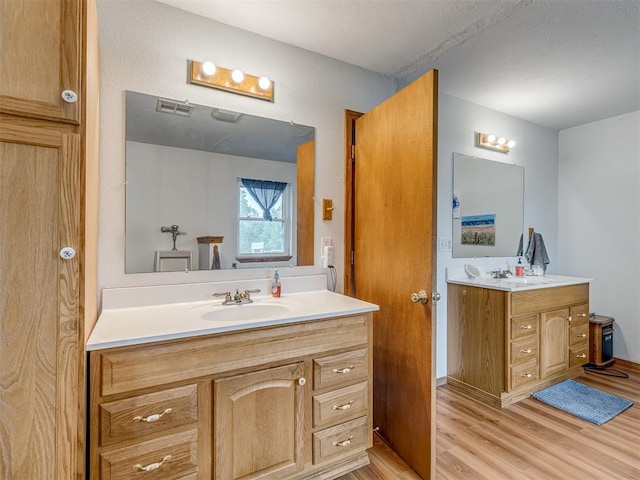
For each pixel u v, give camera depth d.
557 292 2.62
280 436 1.37
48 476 0.95
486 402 2.38
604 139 3.19
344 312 1.51
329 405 1.48
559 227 3.50
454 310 2.65
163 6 1.62
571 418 2.15
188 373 1.18
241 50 1.81
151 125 1.61
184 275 1.69
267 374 1.34
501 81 2.44
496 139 2.93
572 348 2.75
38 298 0.93
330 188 2.12
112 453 1.07
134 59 1.56
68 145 0.95
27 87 0.90
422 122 1.61
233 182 1.82
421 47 2.00
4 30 0.89
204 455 1.22
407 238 1.71
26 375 0.92
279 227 1.95
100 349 1.04
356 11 1.67
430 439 1.56
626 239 3.05
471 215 2.84
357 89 2.21
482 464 1.69
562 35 1.87
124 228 1.55
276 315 1.48
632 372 2.93
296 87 1.99
